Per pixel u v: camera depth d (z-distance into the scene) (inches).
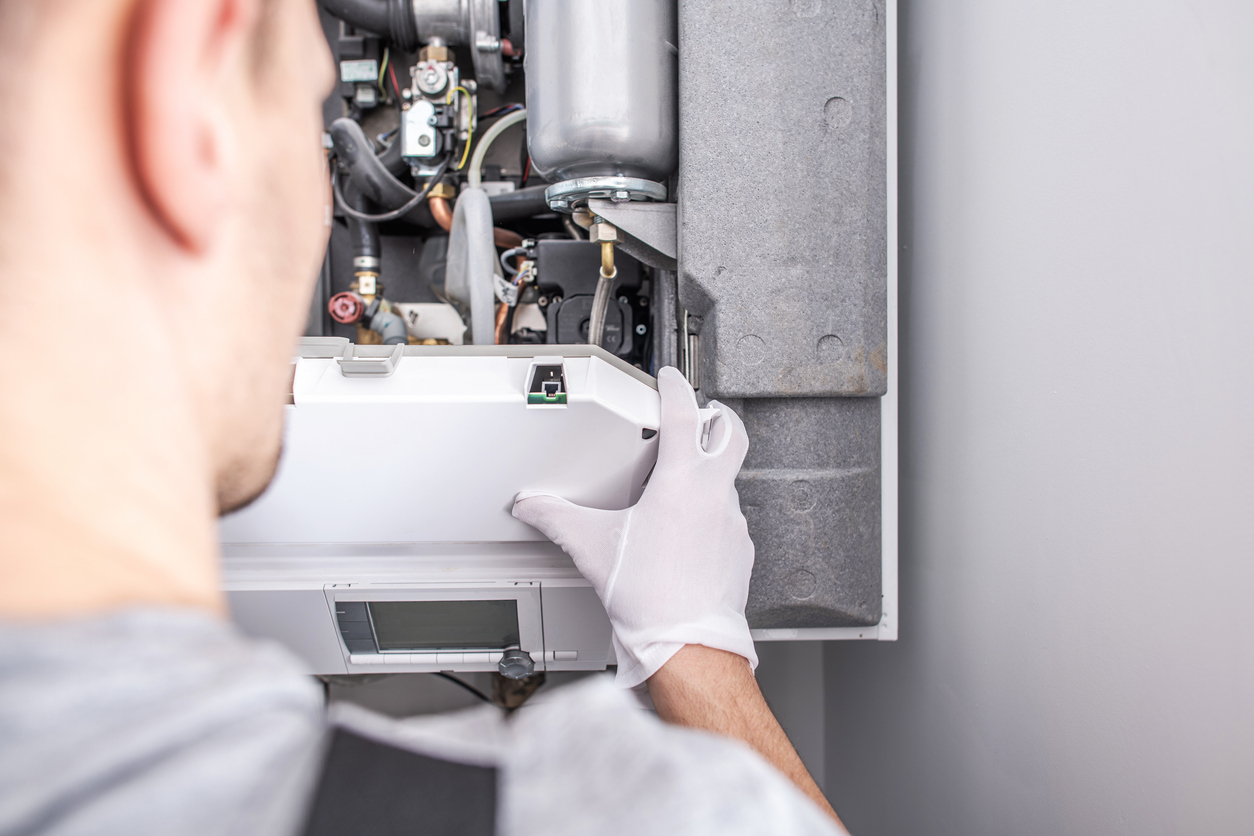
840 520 31.7
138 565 6.1
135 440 6.4
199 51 6.6
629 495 29.3
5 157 6.0
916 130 36.2
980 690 31.1
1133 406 22.3
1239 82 18.4
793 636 33.5
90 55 6.3
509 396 24.8
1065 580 25.6
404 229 45.6
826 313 30.5
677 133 31.6
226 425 8.1
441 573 30.5
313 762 6.9
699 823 6.8
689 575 25.8
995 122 29.5
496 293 40.5
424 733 8.2
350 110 44.0
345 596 30.5
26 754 4.7
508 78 43.7
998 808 29.8
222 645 6.4
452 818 6.9
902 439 38.3
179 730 5.3
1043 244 26.5
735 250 30.1
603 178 30.9
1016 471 28.4
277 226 8.2
